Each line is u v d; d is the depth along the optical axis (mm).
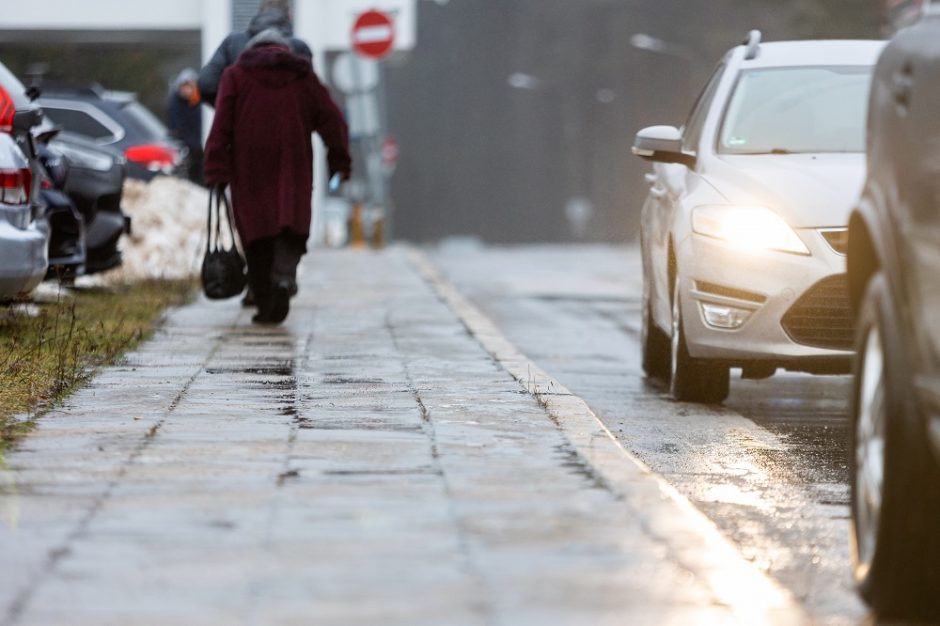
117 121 48125
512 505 14578
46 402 20281
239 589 11750
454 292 40375
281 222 29656
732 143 26016
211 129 30125
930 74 12195
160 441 17531
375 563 12508
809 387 27812
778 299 23422
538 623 11062
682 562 12672
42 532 13320
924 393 11773
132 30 66938
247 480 15477
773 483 18172
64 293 34406
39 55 98750
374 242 82312
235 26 64688
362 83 71812
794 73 27125
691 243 24391
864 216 13227
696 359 24719
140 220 42406
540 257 85562
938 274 11562
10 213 24938
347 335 29156
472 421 19203
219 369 23875
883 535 12227
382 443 17609
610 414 23844
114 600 11438
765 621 11492
